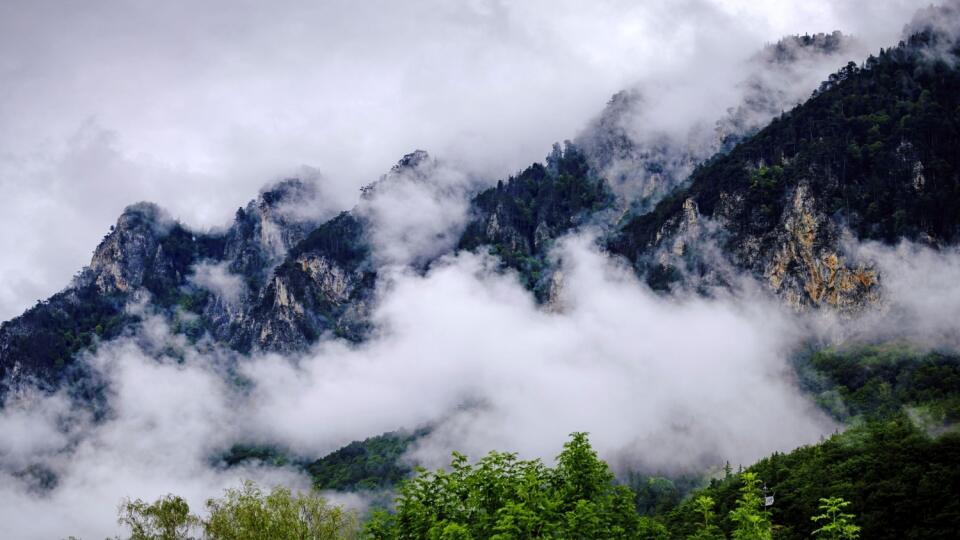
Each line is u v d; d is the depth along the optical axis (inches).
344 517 2770.7
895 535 4571.9
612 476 2603.3
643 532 2443.4
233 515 2728.8
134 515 2893.7
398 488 2534.5
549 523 2223.2
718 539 2746.1
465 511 2381.9
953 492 4707.2
